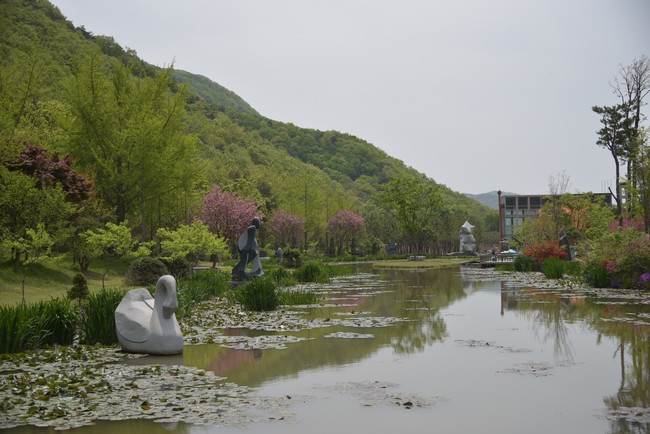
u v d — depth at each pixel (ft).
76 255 84.58
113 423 21.02
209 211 135.33
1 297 60.39
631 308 51.19
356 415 21.84
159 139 111.55
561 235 138.92
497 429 20.15
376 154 481.46
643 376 27.30
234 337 39.70
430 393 24.89
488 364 30.40
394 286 83.92
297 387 26.07
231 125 384.06
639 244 69.00
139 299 36.73
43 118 127.03
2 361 32.01
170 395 24.57
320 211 225.56
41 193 69.46
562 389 25.26
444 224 271.28
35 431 20.22
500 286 79.97
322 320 47.47
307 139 471.62
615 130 140.26
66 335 38.24
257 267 85.92
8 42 171.63
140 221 125.59
